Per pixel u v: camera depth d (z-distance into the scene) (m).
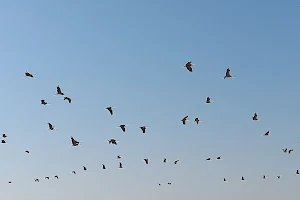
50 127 56.91
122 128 54.00
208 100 57.81
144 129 57.47
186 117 55.56
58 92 53.28
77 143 52.84
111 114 53.78
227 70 47.56
